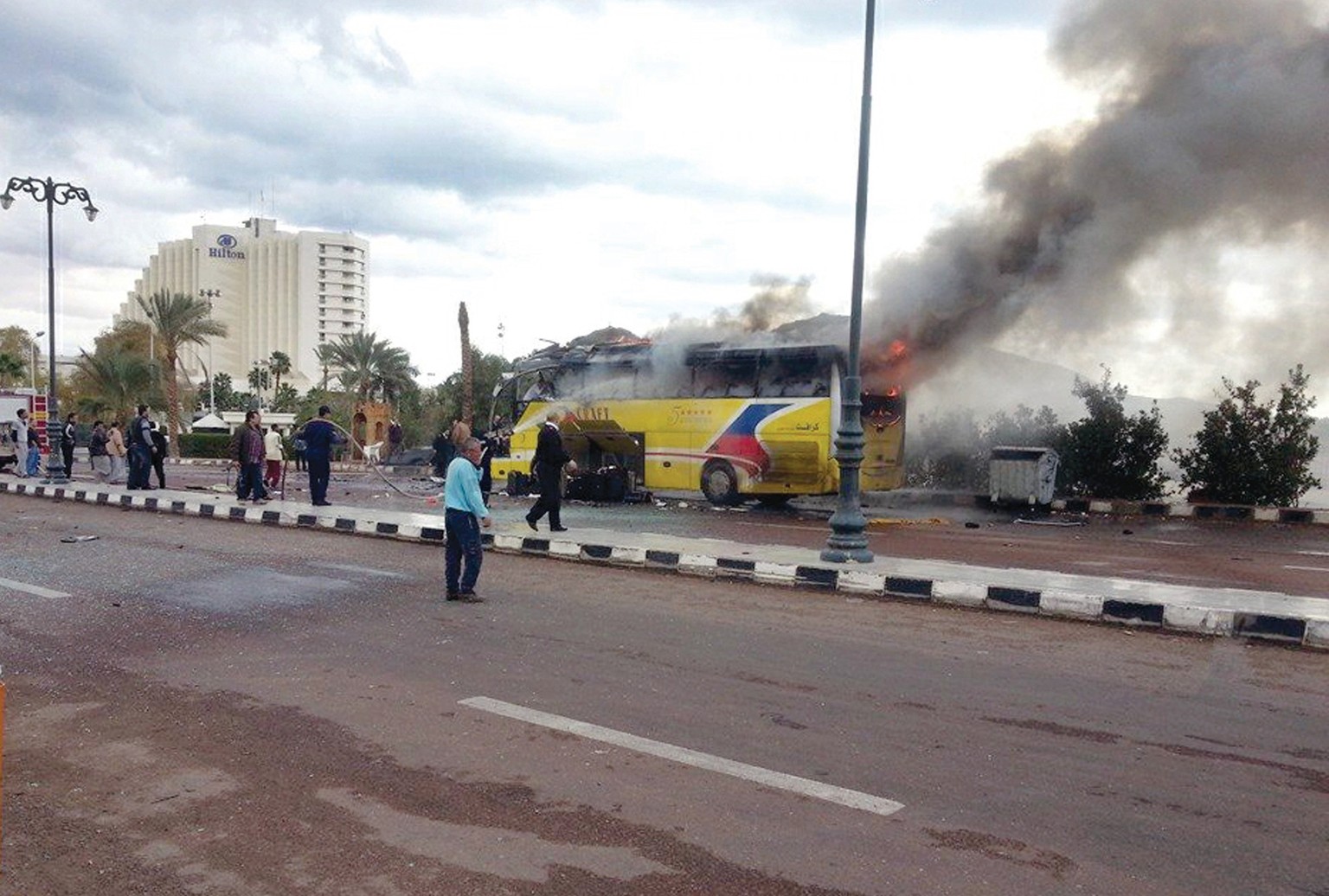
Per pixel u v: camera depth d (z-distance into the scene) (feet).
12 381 272.51
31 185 79.97
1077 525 59.31
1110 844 14.02
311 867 13.23
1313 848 13.99
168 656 24.95
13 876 12.96
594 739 18.53
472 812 15.08
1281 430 64.49
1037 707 20.83
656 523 57.00
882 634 28.35
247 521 58.44
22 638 26.91
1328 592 33.96
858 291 38.91
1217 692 22.25
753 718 19.92
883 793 15.88
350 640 26.91
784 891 12.57
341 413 171.73
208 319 171.12
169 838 14.16
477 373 157.17
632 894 12.48
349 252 554.87
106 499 69.77
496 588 35.78
